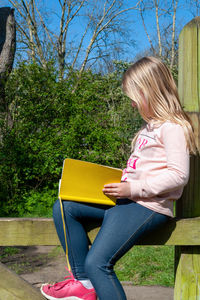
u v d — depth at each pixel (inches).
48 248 198.5
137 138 67.6
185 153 59.3
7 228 63.0
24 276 153.7
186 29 73.3
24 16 658.8
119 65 424.2
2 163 277.9
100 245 59.2
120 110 339.9
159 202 60.8
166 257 159.0
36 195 274.1
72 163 60.5
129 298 118.6
